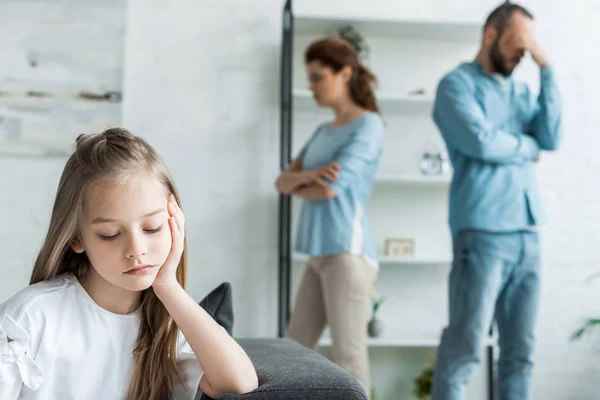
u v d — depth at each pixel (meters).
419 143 3.55
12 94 3.29
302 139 3.50
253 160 3.46
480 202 2.53
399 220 3.53
